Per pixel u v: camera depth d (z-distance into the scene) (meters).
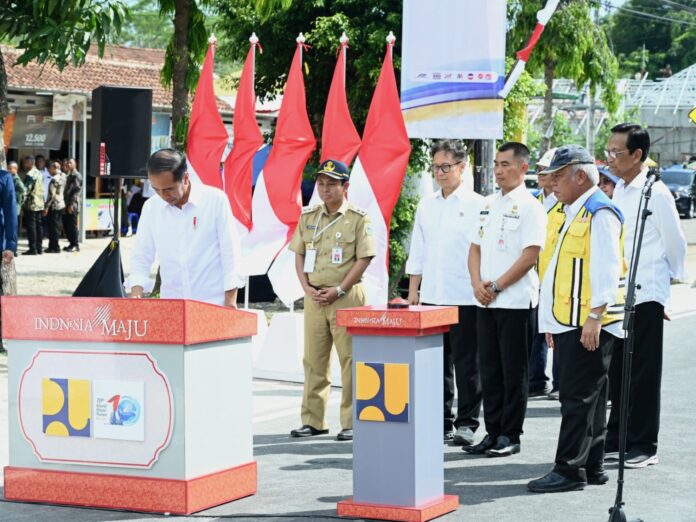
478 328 7.86
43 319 6.46
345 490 6.79
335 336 8.41
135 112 11.74
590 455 6.89
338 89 11.55
